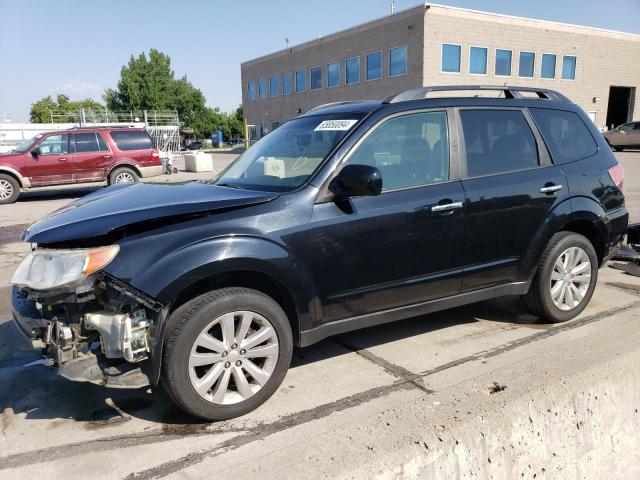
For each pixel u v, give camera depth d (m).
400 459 2.58
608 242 4.70
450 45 32.53
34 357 4.11
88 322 2.88
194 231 2.99
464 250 3.88
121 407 3.31
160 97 66.06
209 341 2.99
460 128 3.99
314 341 3.42
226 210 3.13
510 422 2.91
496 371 3.51
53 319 2.92
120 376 2.88
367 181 3.20
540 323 4.56
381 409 3.19
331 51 39.47
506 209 4.02
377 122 3.66
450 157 3.90
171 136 38.12
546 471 2.95
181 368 2.91
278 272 3.14
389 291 3.61
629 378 3.47
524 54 35.75
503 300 5.21
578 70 38.50
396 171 3.68
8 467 2.71
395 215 3.54
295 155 3.76
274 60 46.50
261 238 3.10
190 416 3.16
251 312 3.09
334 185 3.38
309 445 2.71
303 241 3.23
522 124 4.34
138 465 2.71
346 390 3.45
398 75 33.88
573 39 37.56
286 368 3.27
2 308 5.35
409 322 4.66
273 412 3.20
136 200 3.37
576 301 4.54
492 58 34.28
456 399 3.09
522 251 4.17
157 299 2.82
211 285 3.14
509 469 2.83
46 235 2.88
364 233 3.44
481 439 2.79
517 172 4.16
